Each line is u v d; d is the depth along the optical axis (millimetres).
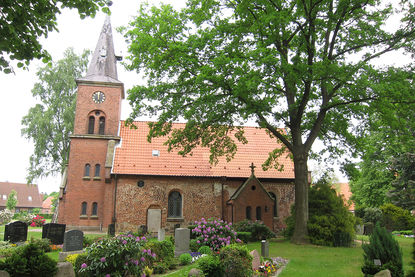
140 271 10211
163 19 18766
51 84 40125
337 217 18156
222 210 28188
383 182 33719
